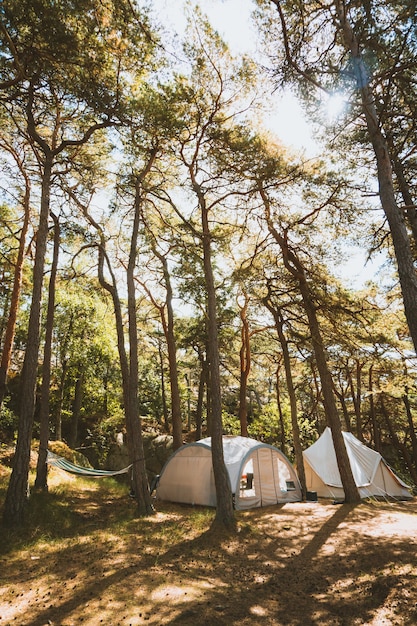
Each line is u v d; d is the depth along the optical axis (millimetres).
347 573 6336
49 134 14000
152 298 19641
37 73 9414
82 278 18516
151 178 13938
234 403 32094
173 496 13195
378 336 14227
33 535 7953
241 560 7160
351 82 7590
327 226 12617
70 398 24547
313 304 13977
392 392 20359
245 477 13789
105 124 10820
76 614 4816
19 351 25641
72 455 16844
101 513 10375
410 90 7508
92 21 8047
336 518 10266
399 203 11172
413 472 24578
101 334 21781
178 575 6250
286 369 15117
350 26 7223
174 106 10328
